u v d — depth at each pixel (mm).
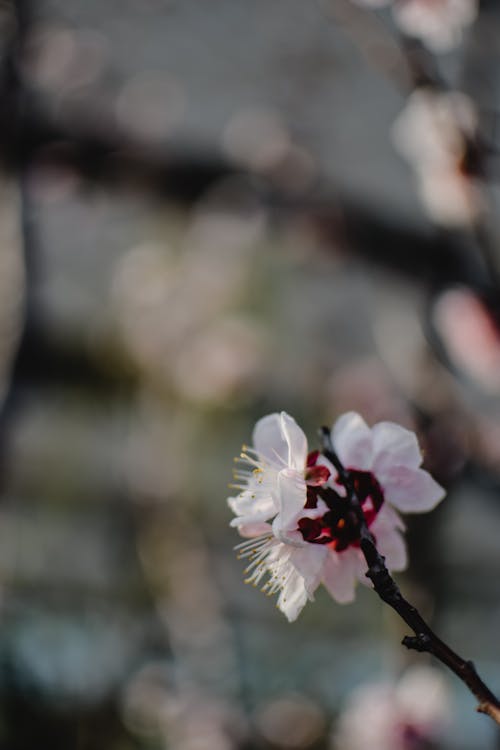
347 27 561
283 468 368
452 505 682
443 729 638
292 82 1033
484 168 528
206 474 966
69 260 1008
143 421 972
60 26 1009
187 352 982
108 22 1053
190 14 1070
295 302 985
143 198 959
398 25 543
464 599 844
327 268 959
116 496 958
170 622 888
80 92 939
